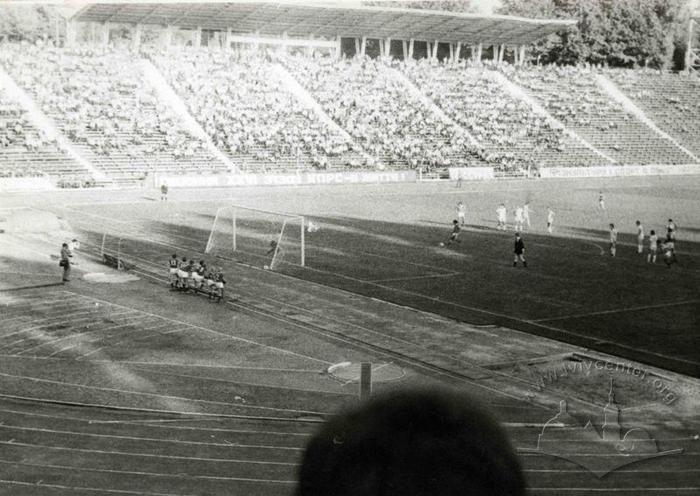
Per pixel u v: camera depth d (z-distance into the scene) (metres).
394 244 45.59
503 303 31.48
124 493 14.12
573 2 125.25
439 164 89.19
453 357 24.11
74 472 15.07
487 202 67.31
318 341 25.89
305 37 118.69
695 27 121.69
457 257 41.75
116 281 34.91
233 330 27.17
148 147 80.00
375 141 91.06
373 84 100.94
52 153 75.50
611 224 42.94
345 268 38.47
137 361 23.28
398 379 21.70
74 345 24.88
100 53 90.88
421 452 1.69
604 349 25.06
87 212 56.69
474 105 101.12
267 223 53.22
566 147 97.12
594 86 109.00
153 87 89.00
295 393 20.58
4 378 21.33
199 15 95.38
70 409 18.97
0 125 76.31
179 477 14.88
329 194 72.00
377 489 1.67
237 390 20.73
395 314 29.55
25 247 42.69
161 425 17.94
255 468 15.41
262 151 84.81
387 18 101.25
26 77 83.69
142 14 93.62
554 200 69.44
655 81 110.56
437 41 114.19
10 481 14.58
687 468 15.71
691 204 67.44
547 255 42.81
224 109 88.88
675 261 41.31
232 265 38.94
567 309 30.52
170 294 32.72
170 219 53.91
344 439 1.73
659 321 28.72
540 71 109.94
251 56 99.06
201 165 80.25
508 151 94.31
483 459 1.69
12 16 126.31
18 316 28.45
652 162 98.38
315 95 96.06
